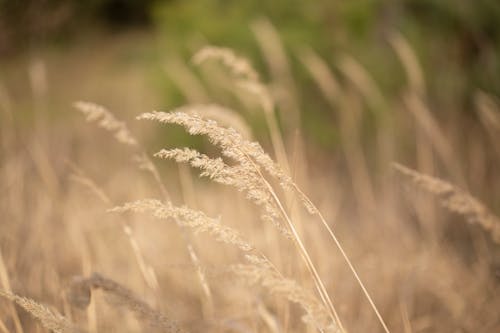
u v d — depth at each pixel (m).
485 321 2.72
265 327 2.31
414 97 3.98
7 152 4.18
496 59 4.68
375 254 3.26
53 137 5.23
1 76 8.09
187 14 5.89
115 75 8.41
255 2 5.71
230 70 4.99
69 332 1.44
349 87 5.00
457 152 4.33
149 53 6.60
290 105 4.52
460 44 5.11
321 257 2.83
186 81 4.99
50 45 9.65
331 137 4.91
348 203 4.41
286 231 1.36
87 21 10.38
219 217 1.30
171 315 2.24
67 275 2.64
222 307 2.59
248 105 4.43
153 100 6.02
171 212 1.29
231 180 1.29
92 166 4.70
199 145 5.00
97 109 2.17
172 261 2.86
